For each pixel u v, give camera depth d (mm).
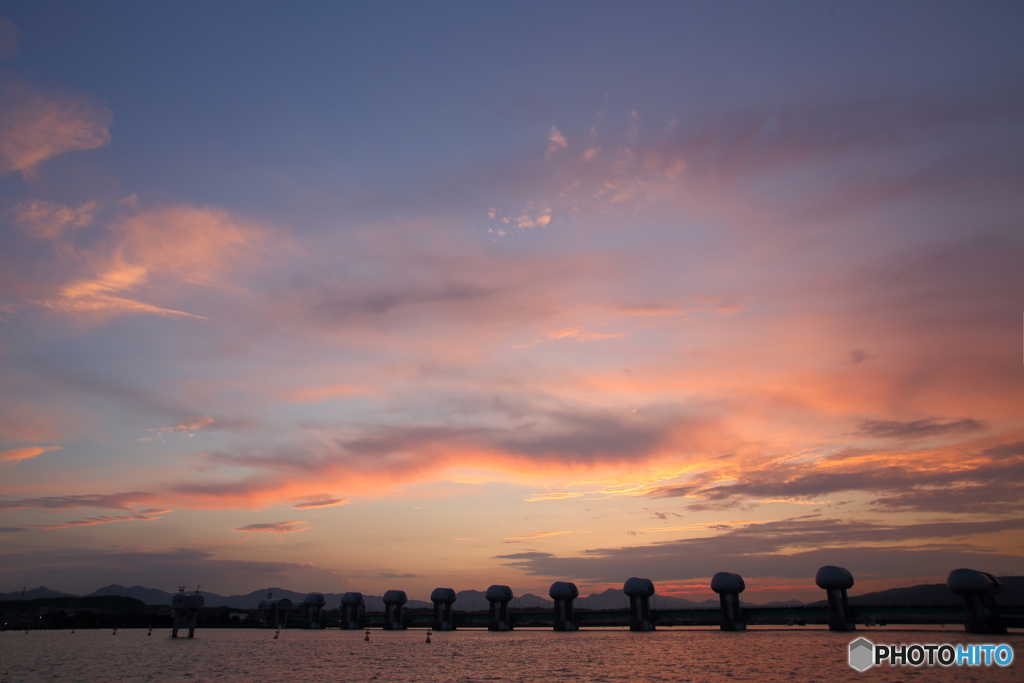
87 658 107312
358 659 102562
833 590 130250
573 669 83188
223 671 85375
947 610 113250
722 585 145750
